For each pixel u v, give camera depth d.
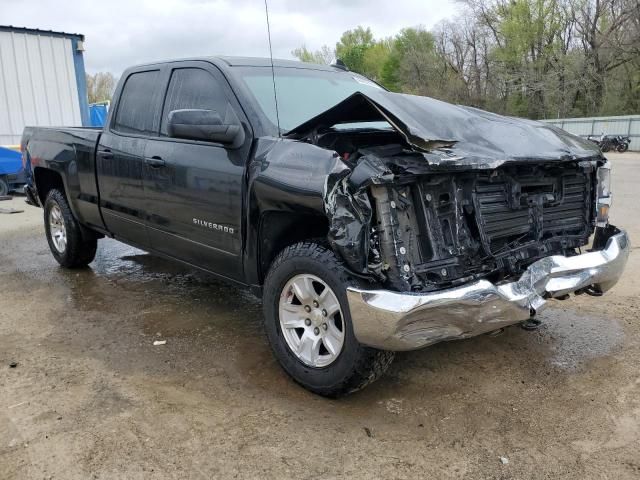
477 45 50.97
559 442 2.70
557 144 3.42
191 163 3.69
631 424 2.83
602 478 2.43
